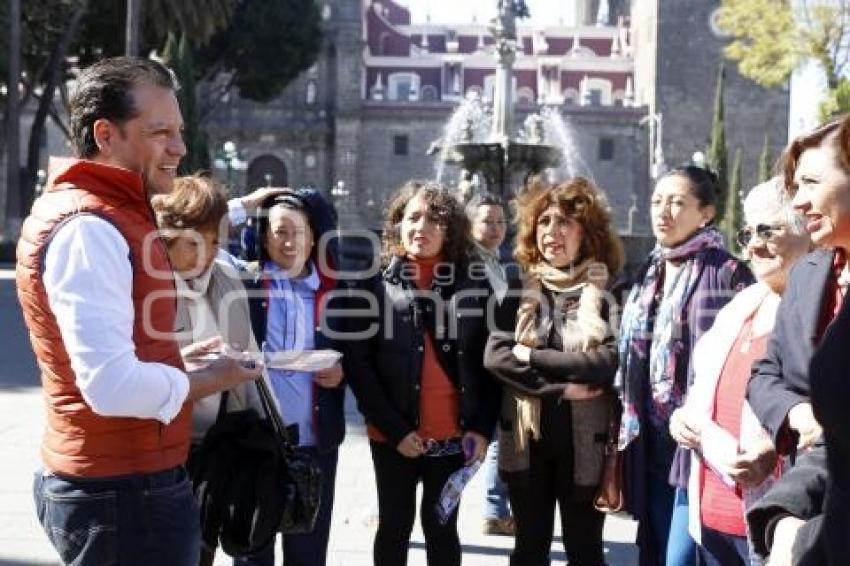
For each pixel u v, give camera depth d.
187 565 2.95
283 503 3.67
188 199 3.96
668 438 4.45
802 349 2.78
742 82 66.00
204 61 49.53
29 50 39.62
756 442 3.35
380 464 4.86
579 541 4.74
